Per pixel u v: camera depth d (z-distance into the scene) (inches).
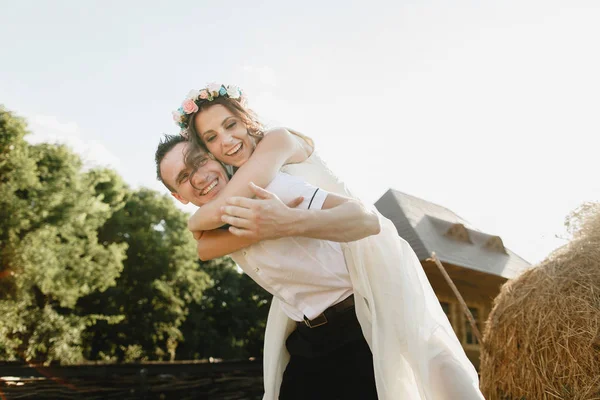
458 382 60.9
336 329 67.4
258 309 1369.3
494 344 112.0
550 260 111.6
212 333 1315.2
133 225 1234.6
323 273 66.6
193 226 66.3
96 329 1136.2
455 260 391.5
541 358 99.7
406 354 65.1
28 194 815.7
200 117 68.6
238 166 70.6
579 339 94.1
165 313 1167.0
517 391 104.1
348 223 61.1
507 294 114.7
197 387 618.8
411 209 454.0
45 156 875.4
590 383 91.4
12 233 735.7
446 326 66.7
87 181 964.0
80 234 919.7
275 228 60.5
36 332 774.5
